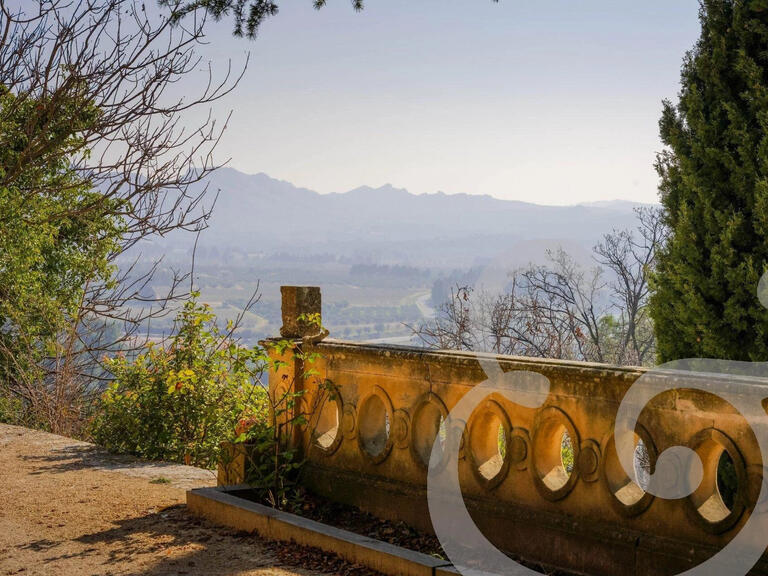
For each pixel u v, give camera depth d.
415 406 5.48
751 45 6.44
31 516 6.07
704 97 6.70
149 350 9.38
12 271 15.08
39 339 15.19
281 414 6.52
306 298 6.52
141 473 7.68
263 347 6.68
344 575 4.52
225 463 6.46
